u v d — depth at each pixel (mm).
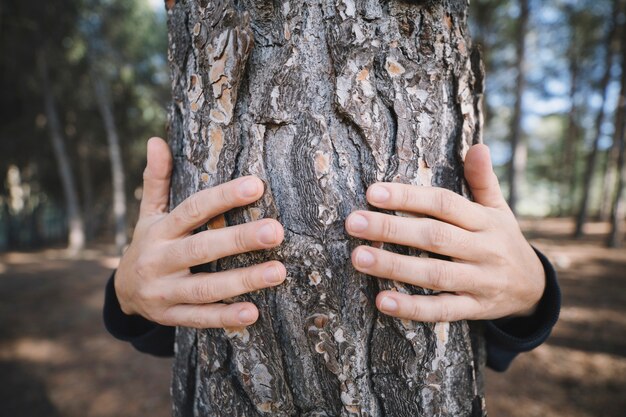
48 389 1125
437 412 275
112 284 349
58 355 1343
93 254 3898
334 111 268
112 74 3926
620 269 2219
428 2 273
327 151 263
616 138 4180
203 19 268
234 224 268
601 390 996
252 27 270
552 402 960
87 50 3514
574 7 2930
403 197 249
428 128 274
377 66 269
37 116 4074
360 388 275
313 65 268
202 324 266
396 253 262
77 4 3283
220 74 263
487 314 265
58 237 6086
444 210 251
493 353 342
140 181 5613
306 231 265
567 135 5629
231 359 286
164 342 354
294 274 267
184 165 298
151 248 272
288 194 267
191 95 282
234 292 254
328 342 269
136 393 1100
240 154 268
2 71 3543
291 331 273
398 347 273
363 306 272
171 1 301
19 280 2486
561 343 1276
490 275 257
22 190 5387
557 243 3180
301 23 267
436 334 272
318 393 279
